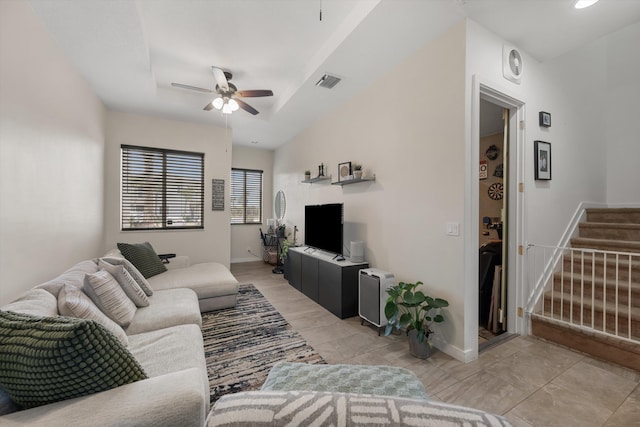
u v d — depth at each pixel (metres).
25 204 1.81
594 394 1.72
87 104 3.05
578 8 2.03
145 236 4.23
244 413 0.57
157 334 1.71
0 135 1.56
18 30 1.72
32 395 0.87
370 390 1.18
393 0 1.94
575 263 2.89
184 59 3.02
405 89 2.68
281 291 4.04
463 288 2.13
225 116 4.27
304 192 4.96
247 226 6.44
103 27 2.13
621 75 3.46
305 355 2.21
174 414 0.88
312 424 0.56
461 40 2.14
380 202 3.02
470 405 1.64
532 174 2.66
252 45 2.76
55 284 1.59
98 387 0.91
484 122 4.07
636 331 2.10
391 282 2.66
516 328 2.59
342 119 3.76
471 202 2.15
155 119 4.27
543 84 2.76
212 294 3.12
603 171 3.50
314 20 2.39
